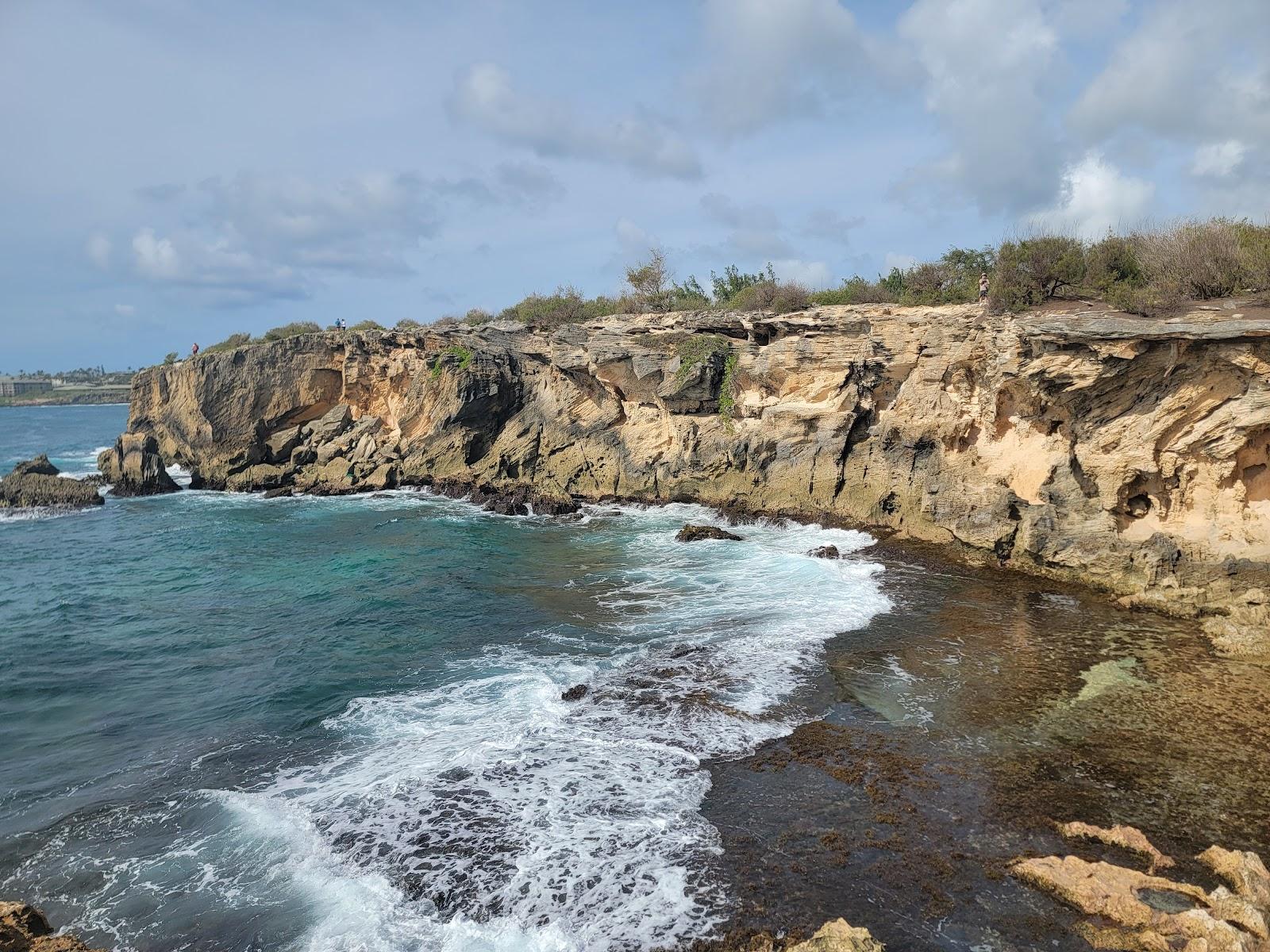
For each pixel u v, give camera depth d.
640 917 9.03
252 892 9.72
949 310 26.36
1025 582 21.09
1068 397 21.72
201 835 10.88
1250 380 18.17
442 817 11.04
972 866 9.70
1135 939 8.32
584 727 13.49
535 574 23.78
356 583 23.41
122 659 17.62
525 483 37.22
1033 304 24.38
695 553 25.53
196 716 14.70
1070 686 14.60
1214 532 18.92
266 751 13.23
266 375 45.97
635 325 36.75
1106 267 25.17
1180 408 19.39
